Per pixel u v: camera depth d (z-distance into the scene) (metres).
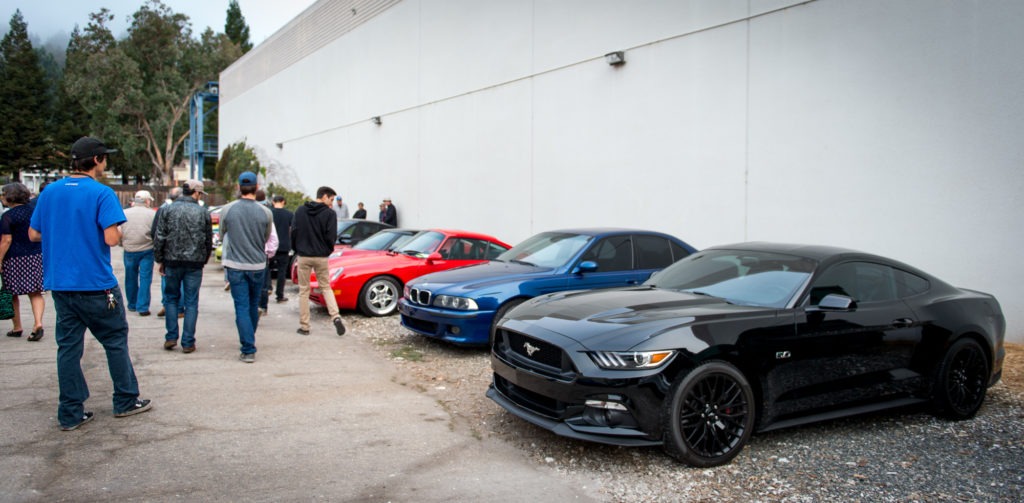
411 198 18.31
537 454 4.11
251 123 32.91
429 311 6.74
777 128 9.08
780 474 3.85
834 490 3.63
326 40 23.80
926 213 7.61
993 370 5.13
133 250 8.43
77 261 4.12
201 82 50.47
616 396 3.76
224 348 6.78
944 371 4.79
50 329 7.39
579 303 4.64
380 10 19.86
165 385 5.32
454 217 16.25
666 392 3.77
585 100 12.19
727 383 4.01
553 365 4.06
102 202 4.21
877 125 8.03
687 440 3.83
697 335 3.91
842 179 8.38
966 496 3.57
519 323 4.46
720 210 9.82
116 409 4.48
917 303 4.84
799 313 4.29
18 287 6.66
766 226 9.22
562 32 12.70
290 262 11.52
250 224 6.27
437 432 4.45
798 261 4.77
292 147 27.30
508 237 14.27
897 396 4.66
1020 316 6.93
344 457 3.92
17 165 57.50
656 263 7.59
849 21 8.27
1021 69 6.87
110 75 46.31
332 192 7.64
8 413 4.47
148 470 3.61
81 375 4.27
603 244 7.36
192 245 6.37
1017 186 6.92
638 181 11.10
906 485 3.71
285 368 6.06
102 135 48.53
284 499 3.30
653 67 10.84
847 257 4.81
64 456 3.76
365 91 20.91
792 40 8.88
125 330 4.51
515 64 13.99
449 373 6.08
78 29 57.62
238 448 4.00
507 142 14.30
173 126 49.78
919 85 7.65
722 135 9.78
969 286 7.28
